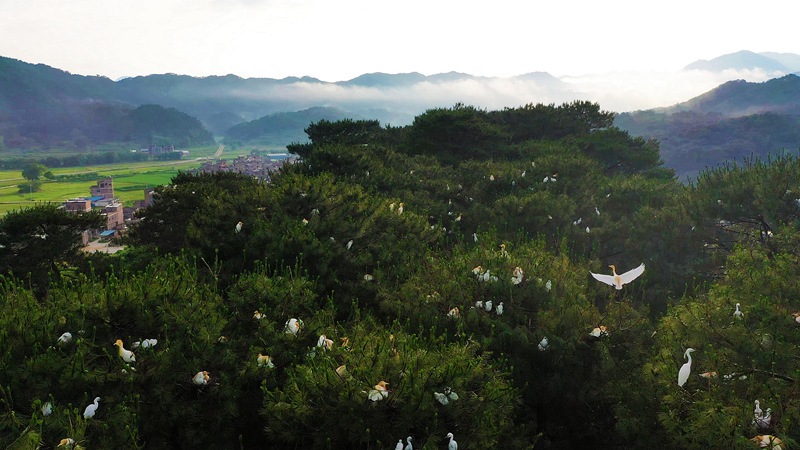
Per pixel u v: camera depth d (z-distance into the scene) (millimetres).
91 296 7379
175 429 6410
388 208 14305
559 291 8883
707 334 6492
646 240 12727
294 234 11312
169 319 7105
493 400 5930
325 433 5719
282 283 8703
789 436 5000
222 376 6465
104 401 5824
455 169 28797
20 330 6508
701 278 11570
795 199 10852
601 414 8000
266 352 7164
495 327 7949
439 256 11414
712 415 5273
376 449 5578
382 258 11508
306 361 6773
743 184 11930
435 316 8156
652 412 6652
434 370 6004
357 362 6262
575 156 25016
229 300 8359
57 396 5781
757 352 5988
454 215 16734
